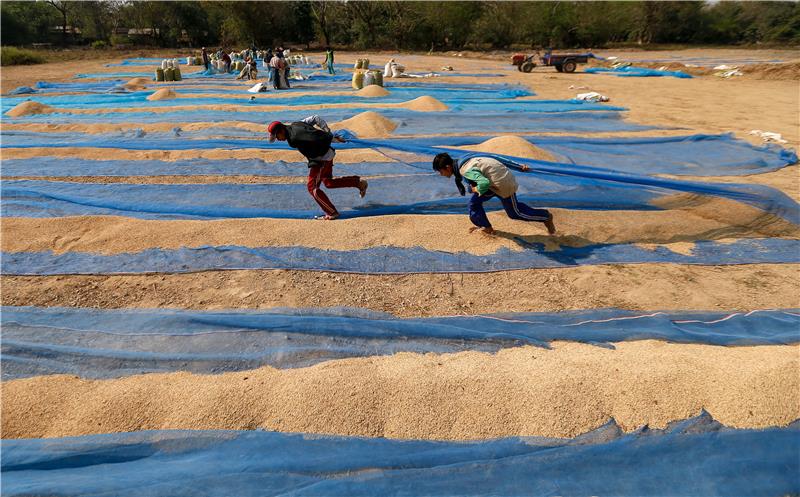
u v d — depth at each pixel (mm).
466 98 17016
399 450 3039
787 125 12438
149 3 48375
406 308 4633
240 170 8383
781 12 48062
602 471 2896
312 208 6816
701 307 4598
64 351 3850
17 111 13297
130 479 2736
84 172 8312
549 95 18031
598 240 5793
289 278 5055
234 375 3650
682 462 2932
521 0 48625
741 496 2764
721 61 32531
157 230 5953
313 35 51906
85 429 3217
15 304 4621
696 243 5742
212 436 3115
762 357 3695
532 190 7195
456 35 49156
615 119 13242
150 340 4062
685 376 3451
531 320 4395
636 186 6449
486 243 5676
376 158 8883
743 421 3150
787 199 6059
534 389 3402
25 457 2943
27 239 5770
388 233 5906
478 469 2891
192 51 43156
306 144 5852
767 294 4797
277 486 2740
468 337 4023
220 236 5852
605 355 3771
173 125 11656
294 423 3232
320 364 3752
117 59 37438
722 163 8820
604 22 47250
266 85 19391
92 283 4977
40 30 49219
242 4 45562
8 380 3592
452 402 3342
